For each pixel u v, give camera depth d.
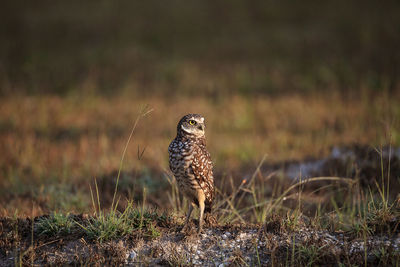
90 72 48.47
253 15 74.31
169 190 20.73
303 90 43.53
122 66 51.88
